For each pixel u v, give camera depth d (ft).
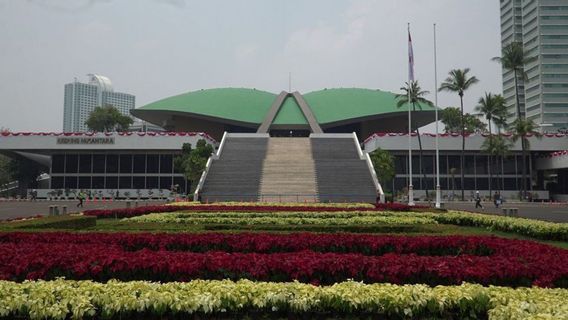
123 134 189.57
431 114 236.22
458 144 191.42
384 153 144.36
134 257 25.26
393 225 52.49
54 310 18.81
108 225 52.49
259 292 19.99
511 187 198.70
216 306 19.24
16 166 216.54
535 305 17.56
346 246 35.91
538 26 353.31
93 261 24.84
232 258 25.03
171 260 24.76
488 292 19.48
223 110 238.48
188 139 188.65
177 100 247.50
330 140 180.86
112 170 194.18
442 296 19.29
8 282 21.25
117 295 19.72
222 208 80.84
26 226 45.37
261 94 265.75
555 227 49.75
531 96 361.10
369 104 240.73
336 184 132.05
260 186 131.54
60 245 30.81
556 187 202.80
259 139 182.19
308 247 35.55
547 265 23.68
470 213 68.08
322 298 19.62
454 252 36.04
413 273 23.24
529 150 194.59
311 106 246.27
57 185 194.18
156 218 63.31
